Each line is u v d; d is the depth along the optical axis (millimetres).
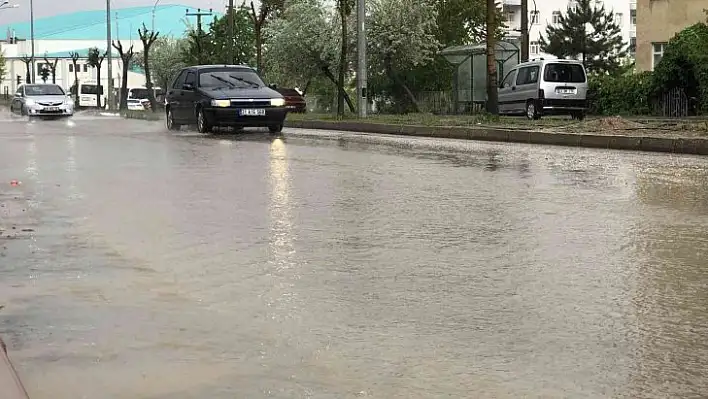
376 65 39312
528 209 9320
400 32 38219
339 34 39031
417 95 39594
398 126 24016
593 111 30672
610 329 4926
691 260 6711
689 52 26938
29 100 38562
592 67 64688
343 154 16328
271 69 44219
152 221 8695
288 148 17984
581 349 4574
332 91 48500
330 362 4391
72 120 36625
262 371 4266
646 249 7148
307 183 11742
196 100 24000
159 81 72250
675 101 27562
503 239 7648
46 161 15242
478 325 5027
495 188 11102
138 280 6180
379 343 4699
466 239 7660
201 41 53812
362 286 5977
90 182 12039
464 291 5820
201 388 4039
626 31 86750
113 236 7895
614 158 15297
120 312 5344
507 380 4113
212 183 11820
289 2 42344
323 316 5234
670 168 13461
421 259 6832
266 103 23281
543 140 19438
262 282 6098
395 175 12641
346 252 7125
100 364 4383
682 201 9844
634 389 3994
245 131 25297
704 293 5711
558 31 66000
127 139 21453
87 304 5535
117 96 74250
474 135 21297
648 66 36438
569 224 8375
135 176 12750
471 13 44062
